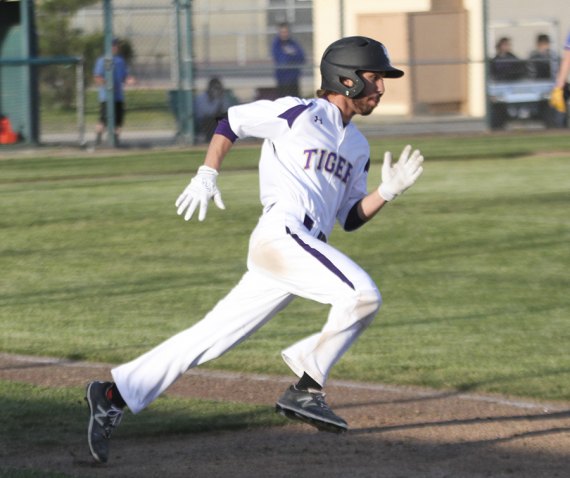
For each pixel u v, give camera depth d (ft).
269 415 57.36
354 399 61.21
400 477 47.55
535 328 78.48
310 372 46.93
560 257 104.22
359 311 46.06
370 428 55.57
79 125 195.83
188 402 59.93
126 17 326.03
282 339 75.72
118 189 149.38
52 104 197.98
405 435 54.34
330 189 48.62
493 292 90.22
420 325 79.56
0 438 53.47
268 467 49.03
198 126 203.41
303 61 208.95
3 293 91.30
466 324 79.77
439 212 128.98
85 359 70.64
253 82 320.29
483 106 231.71
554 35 236.02
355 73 48.34
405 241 112.78
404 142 201.67
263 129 48.14
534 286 92.38
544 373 66.85
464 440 53.57
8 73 193.88
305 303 87.66
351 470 48.55
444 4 234.79
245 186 151.64
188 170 167.63
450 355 71.05
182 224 123.13
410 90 238.48
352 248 109.70
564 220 123.13
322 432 54.80
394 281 94.94
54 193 146.61
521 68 215.10
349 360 69.82
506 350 72.38
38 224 124.16
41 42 255.70
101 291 91.81
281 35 207.62
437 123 222.28
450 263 102.22
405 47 237.04
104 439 48.73
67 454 51.11
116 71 196.95
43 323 80.59
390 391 63.00
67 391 62.39
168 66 300.61
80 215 129.49
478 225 120.67
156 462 49.78
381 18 238.27
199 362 48.39
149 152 191.52
